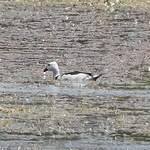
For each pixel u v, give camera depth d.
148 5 78.62
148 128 37.72
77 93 45.41
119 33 67.00
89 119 38.97
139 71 53.09
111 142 35.09
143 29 69.06
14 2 78.94
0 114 39.66
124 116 39.78
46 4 78.31
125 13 75.19
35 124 37.91
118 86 47.78
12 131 36.66
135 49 60.97
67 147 34.06
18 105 41.69
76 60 56.47
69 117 39.28
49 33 66.25
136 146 34.50
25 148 33.81
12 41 62.66
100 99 43.69
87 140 35.38
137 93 45.75
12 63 54.50
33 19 71.88
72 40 63.66
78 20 71.75
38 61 55.69
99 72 52.66
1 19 71.31
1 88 46.22
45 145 34.41
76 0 79.44
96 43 62.78
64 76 50.03
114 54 58.88
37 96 44.22
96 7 77.19
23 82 48.38
